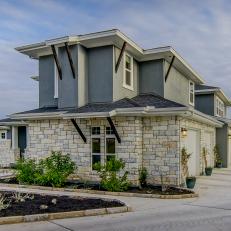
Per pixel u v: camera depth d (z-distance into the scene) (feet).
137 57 57.06
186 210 30.89
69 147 49.73
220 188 44.91
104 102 50.37
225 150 78.74
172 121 45.29
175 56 56.54
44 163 47.85
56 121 51.06
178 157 44.73
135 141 45.11
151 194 38.34
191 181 44.50
